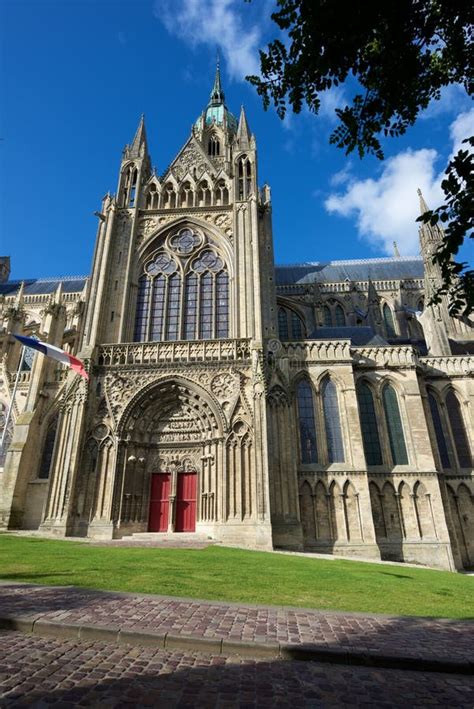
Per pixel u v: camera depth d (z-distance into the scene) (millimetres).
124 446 36375
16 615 9570
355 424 37969
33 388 43469
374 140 12195
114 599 11539
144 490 36625
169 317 43719
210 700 6477
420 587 17266
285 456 35125
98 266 44594
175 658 8109
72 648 8336
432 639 9414
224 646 8500
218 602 11758
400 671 7949
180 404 39000
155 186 50594
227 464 34625
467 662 7977
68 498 33531
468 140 9656
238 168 49844
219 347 39125
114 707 6113
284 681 7297
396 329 61250
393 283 66375
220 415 36094
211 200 48906
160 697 6500
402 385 41125
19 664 7406
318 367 40562
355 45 10789
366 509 34750
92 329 40906
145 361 39156
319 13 10219
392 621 10820
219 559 21609
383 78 11234
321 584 16062
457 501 39094
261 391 35781
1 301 70562
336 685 7230
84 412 36719
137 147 52812
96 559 19359
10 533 32562
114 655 8102
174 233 48062
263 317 41031
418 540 35156
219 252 46281
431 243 55281
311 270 73938
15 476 38531
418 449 38250
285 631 9453
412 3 10031
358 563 25672
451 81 11125
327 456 37188
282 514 33062
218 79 86188
